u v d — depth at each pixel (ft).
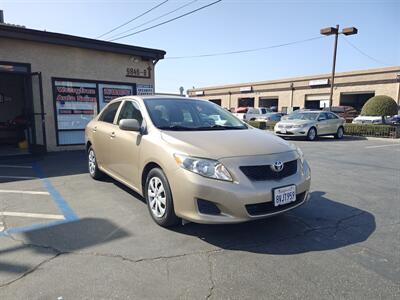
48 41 30.07
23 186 18.54
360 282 8.93
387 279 9.10
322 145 43.88
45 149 30.27
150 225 12.67
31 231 12.02
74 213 13.99
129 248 10.71
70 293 8.17
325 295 8.31
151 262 9.82
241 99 145.89
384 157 32.12
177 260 9.97
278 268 9.61
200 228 12.39
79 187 18.31
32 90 30.12
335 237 11.89
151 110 14.44
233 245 11.05
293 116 55.11
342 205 15.76
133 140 14.19
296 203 11.96
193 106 15.89
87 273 9.12
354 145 43.96
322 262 10.01
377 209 15.21
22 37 28.45
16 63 29.04
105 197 16.33
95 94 34.68
